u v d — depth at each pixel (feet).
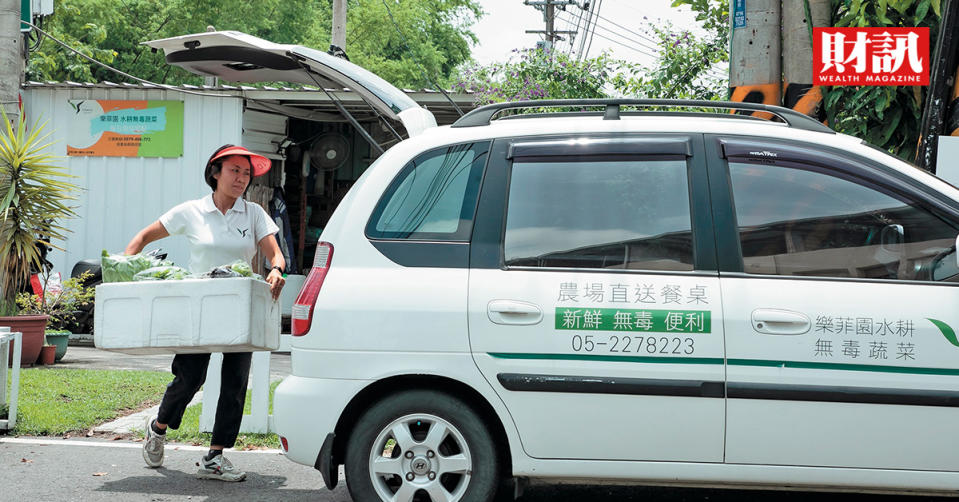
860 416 13.50
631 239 14.11
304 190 55.47
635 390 13.64
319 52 20.68
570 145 14.61
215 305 16.48
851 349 13.53
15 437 21.54
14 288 34.35
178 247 47.78
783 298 13.69
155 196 47.96
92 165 48.34
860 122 24.32
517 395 13.88
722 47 39.96
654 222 14.15
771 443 13.58
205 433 21.53
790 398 13.51
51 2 47.03
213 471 17.80
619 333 13.75
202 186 47.67
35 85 47.88
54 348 34.47
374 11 135.85
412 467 14.25
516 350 13.88
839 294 13.73
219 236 18.04
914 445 13.47
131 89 47.80
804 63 24.29
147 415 24.13
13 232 34.01
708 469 13.69
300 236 55.36
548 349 13.82
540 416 13.84
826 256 13.96
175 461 19.34
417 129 17.26
